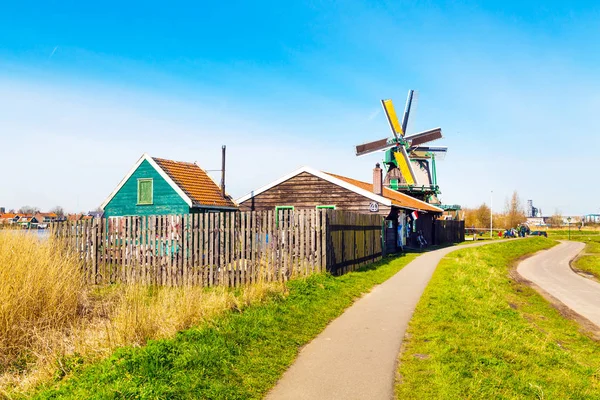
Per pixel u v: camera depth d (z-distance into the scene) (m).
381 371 7.11
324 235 14.99
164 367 6.53
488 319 11.72
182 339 7.70
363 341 8.73
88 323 9.93
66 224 16.19
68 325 9.87
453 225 52.88
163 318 8.67
